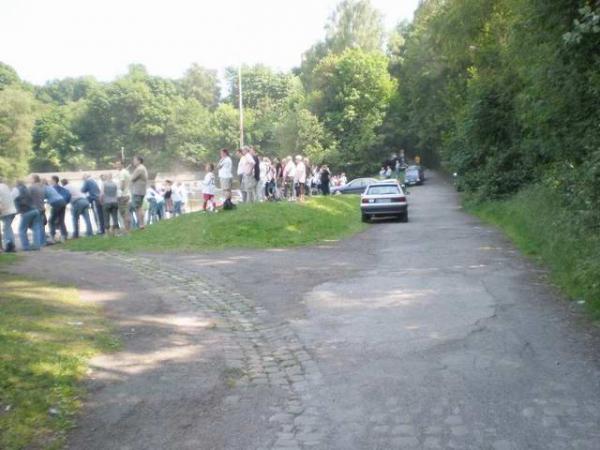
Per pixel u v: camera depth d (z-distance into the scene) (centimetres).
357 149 6388
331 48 7719
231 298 982
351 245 1612
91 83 12369
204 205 2041
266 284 1086
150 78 10062
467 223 2156
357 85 6588
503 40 2475
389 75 6869
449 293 966
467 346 698
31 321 738
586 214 1005
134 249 1531
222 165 1905
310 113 6525
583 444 456
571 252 1043
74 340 691
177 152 9169
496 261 1255
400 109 6638
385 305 904
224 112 8275
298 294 1000
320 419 516
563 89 1397
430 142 6344
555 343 701
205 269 1238
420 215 2691
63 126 9481
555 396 548
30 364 590
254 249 1536
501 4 2366
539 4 1302
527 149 2192
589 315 805
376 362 657
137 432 492
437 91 4869
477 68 2964
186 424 507
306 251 1500
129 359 664
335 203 2573
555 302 891
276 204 2028
